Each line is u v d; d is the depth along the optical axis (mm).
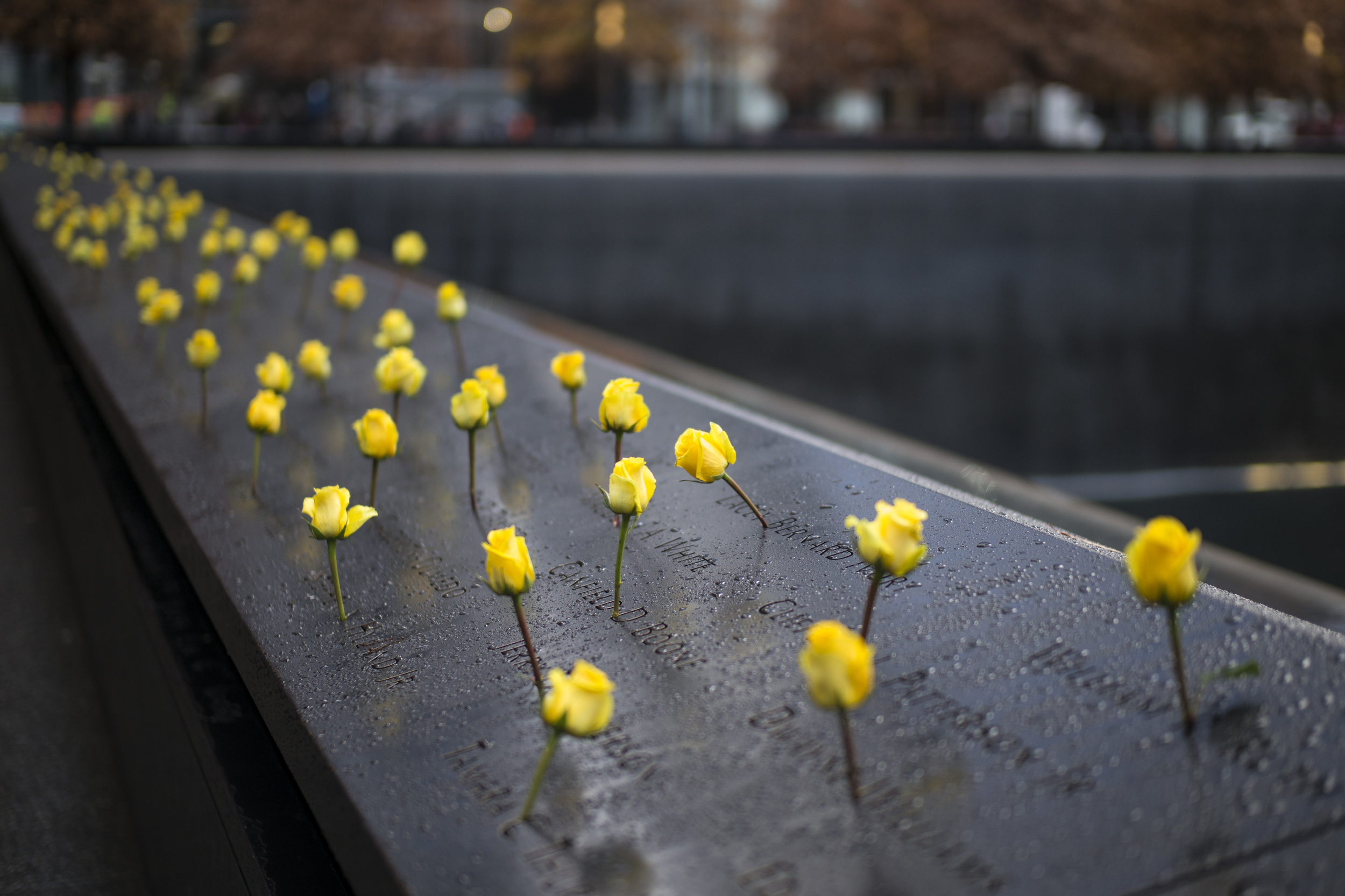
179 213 5570
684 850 1020
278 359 2369
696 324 22938
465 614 1623
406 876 1016
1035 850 963
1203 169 22766
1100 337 21828
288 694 1407
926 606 1472
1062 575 1531
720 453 1676
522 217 23359
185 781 1752
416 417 2863
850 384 21359
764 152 27672
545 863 1020
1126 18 32469
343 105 41938
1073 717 1166
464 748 1245
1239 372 20922
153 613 2018
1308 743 1074
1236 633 1300
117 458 3039
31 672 3582
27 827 2781
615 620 1552
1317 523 15508
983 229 23188
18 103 31125
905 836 1004
